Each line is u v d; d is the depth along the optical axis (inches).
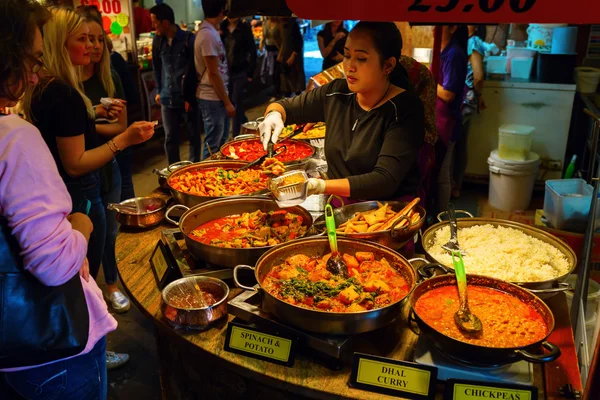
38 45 48.0
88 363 57.0
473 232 75.0
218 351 56.7
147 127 90.7
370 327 52.5
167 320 60.7
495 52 215.0
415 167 89.5
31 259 45.9
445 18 48.3
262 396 58.4
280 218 76.4
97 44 109.7
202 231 76.2
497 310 54.7
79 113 85.7
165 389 73.3
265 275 61.7
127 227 85.4
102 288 136.9
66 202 48.3
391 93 82.3
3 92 45.9
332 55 262.7
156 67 204.1
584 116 189.2
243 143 118.8
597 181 82.1
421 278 64.4
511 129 177.2
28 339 48.6
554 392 51.2
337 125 88.0
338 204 85.8
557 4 44.9
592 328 81.6
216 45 193.9
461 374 49.6
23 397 53.6
